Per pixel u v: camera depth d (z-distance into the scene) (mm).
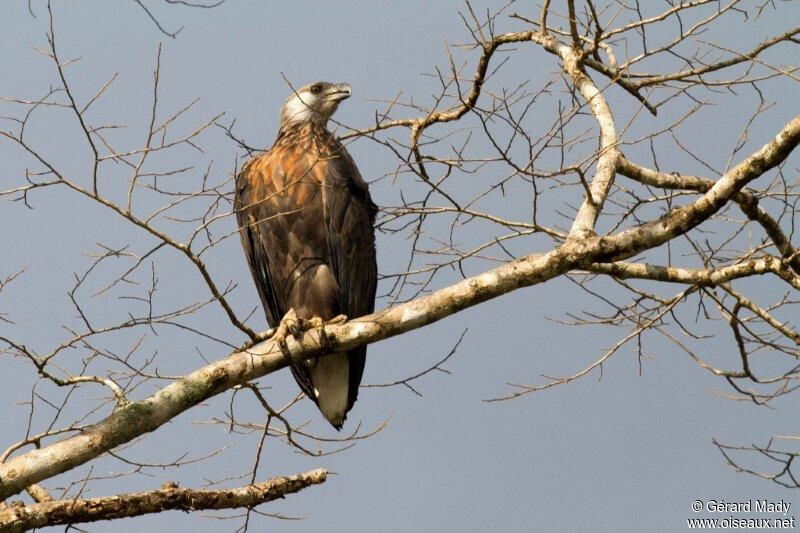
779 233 11812
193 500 10836
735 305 11320
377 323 10844
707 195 10555
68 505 10367
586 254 10562
